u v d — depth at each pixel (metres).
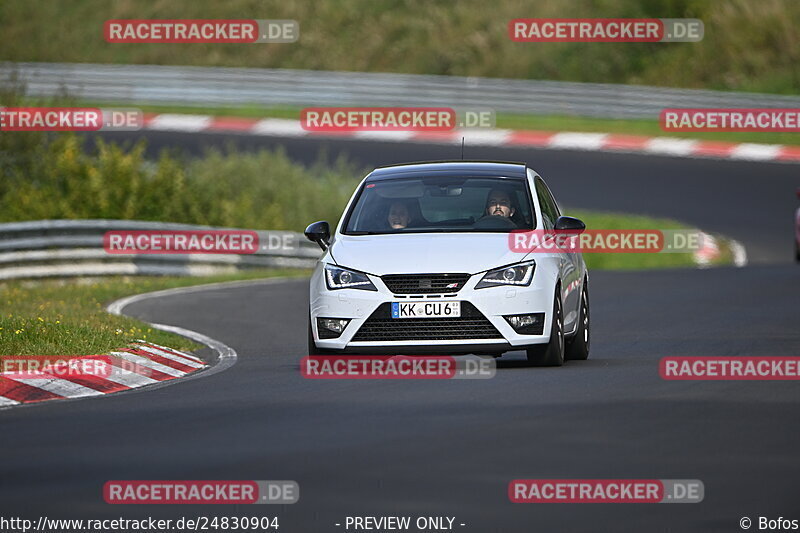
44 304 64.12
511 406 33.56
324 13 187.00
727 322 56.31
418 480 24.94
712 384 37.62
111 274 88.31
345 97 158.50
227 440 29.45
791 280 75.81
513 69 175.38
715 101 151.12
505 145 147.12
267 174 117.19
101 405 36.00
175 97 160.88
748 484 24.34
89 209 100.69
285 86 160.12
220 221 106.56
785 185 130.38
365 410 33.41
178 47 182.50
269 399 35.97
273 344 52.88
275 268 96.94
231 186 114.31
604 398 34.88
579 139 147.25
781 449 27.62
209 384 40.12
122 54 180.62
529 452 27.44
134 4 187.62
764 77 168.12
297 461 26.84
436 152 142.25
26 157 104.31
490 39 178.88
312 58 180.38
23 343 44.31
